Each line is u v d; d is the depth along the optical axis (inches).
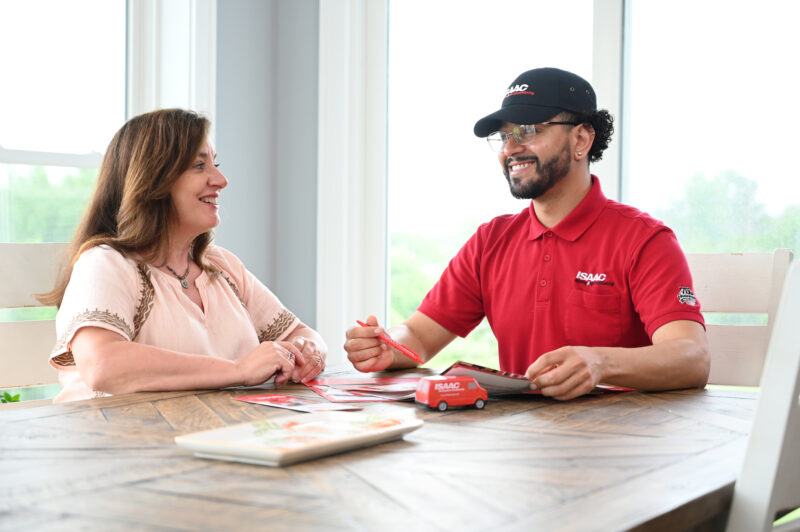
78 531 26.1
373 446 38.1
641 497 30.2
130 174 66.7
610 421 45.1
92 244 65.6
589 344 71.4
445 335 79.7
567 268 72.6
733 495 33.2
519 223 77.5
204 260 71.9
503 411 48.1
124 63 104.8
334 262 111.4
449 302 79.4
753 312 72.9
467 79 108.3
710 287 74.7
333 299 111.5
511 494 30.4
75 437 39.9
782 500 33.7
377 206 113.9
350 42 111.7
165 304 64.9
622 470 34.2
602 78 97.0
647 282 67.8
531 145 73.0
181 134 67.3
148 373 55.1
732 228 90.8
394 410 48.1
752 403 51.6
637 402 51.7
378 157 113.7
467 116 108.6
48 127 98.6
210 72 102.8
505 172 75.9
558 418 45.9
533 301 74.0
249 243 110.8
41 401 71.0
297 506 28.6
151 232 66.4
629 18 96.0
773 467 32.4
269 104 112.7
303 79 112.1
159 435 40.4
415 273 113.1
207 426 42.7
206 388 55.6
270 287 114.0
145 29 104.3
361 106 113.2
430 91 111.1
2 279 71.2
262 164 112.0
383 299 114.1
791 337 32.7
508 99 74.2
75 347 58.0
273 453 33.7
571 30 100.0
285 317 75.5
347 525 26.6
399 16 113.0
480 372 52.2
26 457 35.9
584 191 74.4
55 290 69.2
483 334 107.0
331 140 111.0
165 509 28.4
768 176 88.7
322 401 51.2
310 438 36.4
